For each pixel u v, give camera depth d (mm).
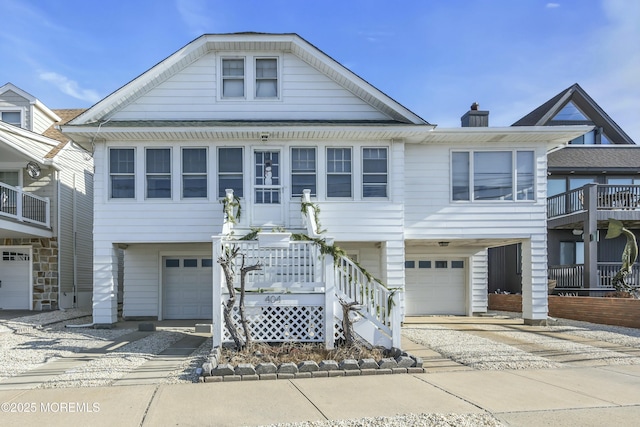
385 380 6902
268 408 5586
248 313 9117
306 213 11906
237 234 12266
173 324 13812
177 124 12508
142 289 15039
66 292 18359
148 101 13312
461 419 5152
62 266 18141
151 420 5203
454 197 13773
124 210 12898
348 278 9148
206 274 15406
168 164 13156
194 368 7680
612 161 20000
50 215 17594
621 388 6488
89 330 12352
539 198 13727
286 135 12891
